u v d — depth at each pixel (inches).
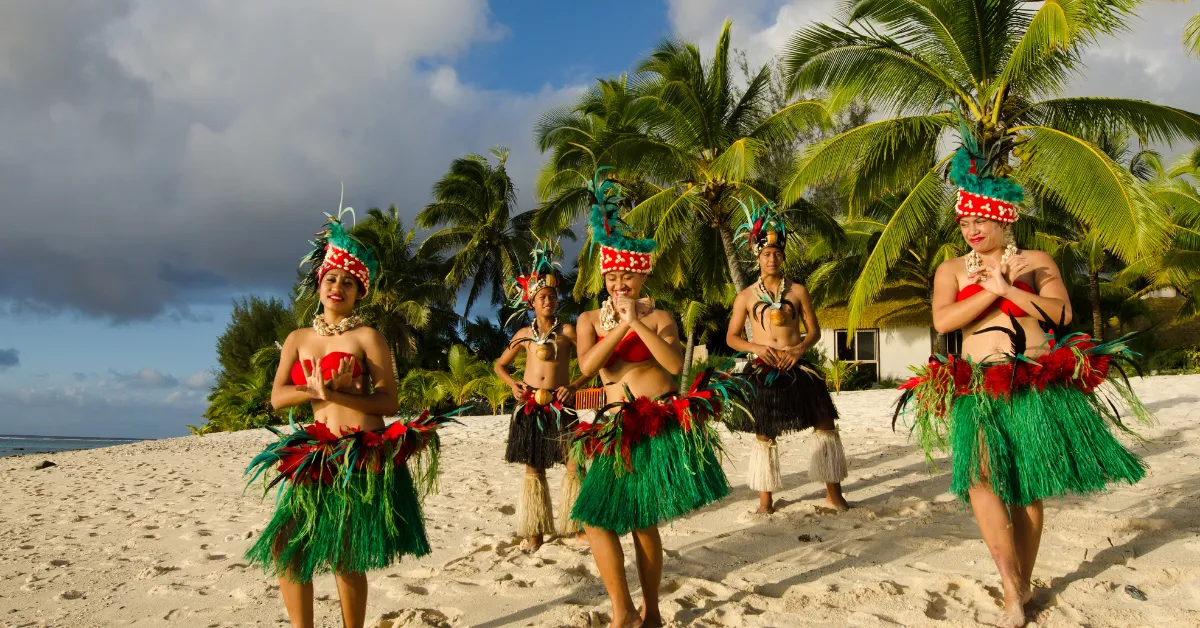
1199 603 112.8
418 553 118.5
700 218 741.3
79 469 546.9
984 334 123.7
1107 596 117.5
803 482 227.9
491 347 1306.6
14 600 167.3
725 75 681.0
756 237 199.3
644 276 129.1
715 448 127.9
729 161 594.6
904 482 217.9
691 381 127.3
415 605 141.3
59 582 181.9
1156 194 752.3
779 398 186.9
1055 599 117.7
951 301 124.8
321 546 111.0
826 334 982.4
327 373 116.5
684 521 189.6
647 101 669.9
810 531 171.2
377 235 1211.9
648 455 119.3
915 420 127.6
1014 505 119.7
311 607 116.6
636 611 121.9
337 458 112.6
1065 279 844.6
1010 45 521.3
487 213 1300.4
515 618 131.6
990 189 120.4
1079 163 459.2
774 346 194.2
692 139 674.8
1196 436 251.9
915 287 955.3
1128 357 115.3
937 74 537.3
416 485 124.7
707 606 129.2
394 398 121.1
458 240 1302.9
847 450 286.4
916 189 535.2
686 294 982.4
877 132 535.2
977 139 125.4
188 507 297.0
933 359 121.2
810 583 133.7
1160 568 125.3
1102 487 112.1
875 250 544.1
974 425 114.6
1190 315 939.3
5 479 509.4
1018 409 114.2
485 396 885.2
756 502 204.5
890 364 953.5
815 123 650.2
